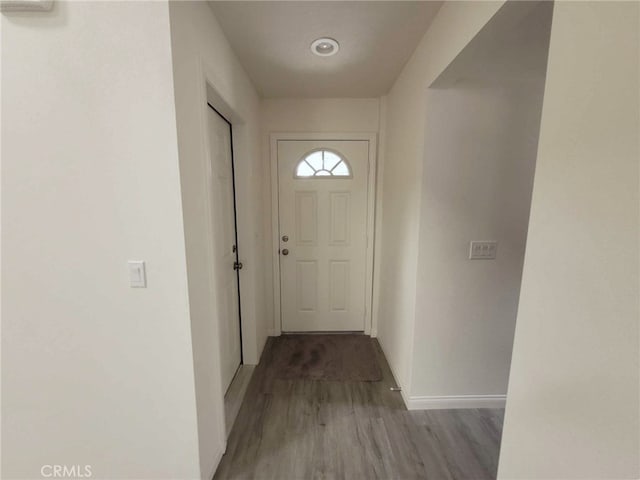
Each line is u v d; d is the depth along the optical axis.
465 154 1.60
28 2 0.95
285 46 1.67
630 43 0.53
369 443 1.57
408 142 1.85
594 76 0.61
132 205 1.08
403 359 1.96
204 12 1.27
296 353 2.50
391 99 2.30
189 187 1.13
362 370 2.26
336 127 2.55
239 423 1.71
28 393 1.19
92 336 1.16
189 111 1.13
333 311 2.83
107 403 1.21
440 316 1.74
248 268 2.20
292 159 2.60
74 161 1.06
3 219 1.09
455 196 1.63
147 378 1.19
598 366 0.61
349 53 1.76
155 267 1.11
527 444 0.82
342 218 2.70
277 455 1.50
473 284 1.72
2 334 1.15
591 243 0.62
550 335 0.74
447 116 1.56
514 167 1.62
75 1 0.98
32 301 1.14
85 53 1.01
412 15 1.41
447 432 1.65
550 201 0.73
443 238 1.67
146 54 1.00
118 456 1.25
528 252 0.81
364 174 2.62
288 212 2.68
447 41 1.30
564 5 0.68
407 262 1.88
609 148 0.58
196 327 1.20
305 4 1.32
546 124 0.74
